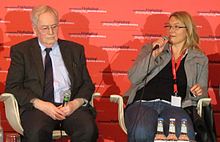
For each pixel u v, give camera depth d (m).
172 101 4.80
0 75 5.69
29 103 4.62
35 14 4.69
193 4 5.71
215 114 5.75
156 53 4.87
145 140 4.58
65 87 4.81
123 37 5.73
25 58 4.77
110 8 5.71
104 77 5.76
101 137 5.82
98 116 5.79
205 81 4.93
